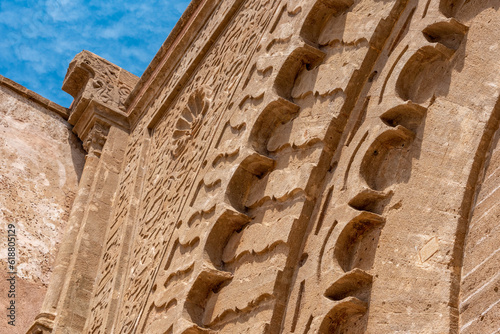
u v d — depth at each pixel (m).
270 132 6.16
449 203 4.33
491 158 4.36
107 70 12.09
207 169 6.48
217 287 5.60
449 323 3.84
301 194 5.34
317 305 4.56
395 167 4.84
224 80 8.50
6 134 10.98
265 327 4.80
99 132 11.23
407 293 4.11
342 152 5.33
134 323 6.59
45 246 10.05
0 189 10.27
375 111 5.17
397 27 5.71
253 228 5.58
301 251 5.08
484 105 4.58
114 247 9.13
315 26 6.51
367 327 4.14
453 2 5.30
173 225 7.01
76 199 10.31
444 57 5.05
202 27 10.66
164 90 10.93
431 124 4.77
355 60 5.75
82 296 8.95
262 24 8.06
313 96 5.96
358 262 4.59
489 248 3.98
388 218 4.57
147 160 10.12
